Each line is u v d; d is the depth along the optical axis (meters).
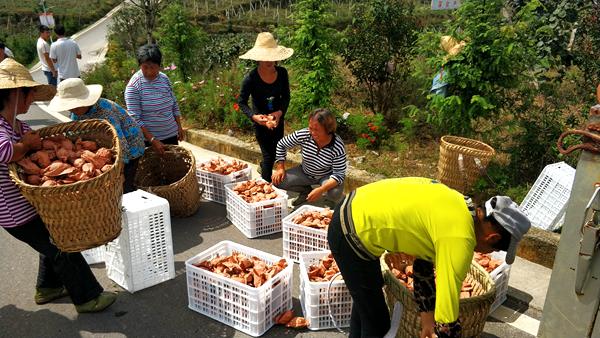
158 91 5.27
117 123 4.43
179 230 5.04
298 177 5.16
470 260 2.19
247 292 3.31
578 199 2.62
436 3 6.04
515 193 5.00
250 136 7.36
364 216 2.46
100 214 2.97
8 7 40.88
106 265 4.14
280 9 37.31
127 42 16.25
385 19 6.78
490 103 5.36
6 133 2.95
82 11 41.91
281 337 3.40
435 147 6.56
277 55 5.07
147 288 3.98
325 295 3.41
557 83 6.24
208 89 8.30
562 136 2.60
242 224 4.95
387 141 6.64
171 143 5.64
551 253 4.18
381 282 2.71
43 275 3.67
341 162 4.72
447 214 2.24
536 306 3.70
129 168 4.67
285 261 3.66
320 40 6.72
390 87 7.17
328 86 6.82
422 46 6.12
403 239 2.39
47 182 2.93
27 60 27.22
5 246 4.71
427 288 2.56
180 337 3.39
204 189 5.72
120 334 3.41
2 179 3.02
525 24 5.18
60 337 3.37
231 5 37.91
